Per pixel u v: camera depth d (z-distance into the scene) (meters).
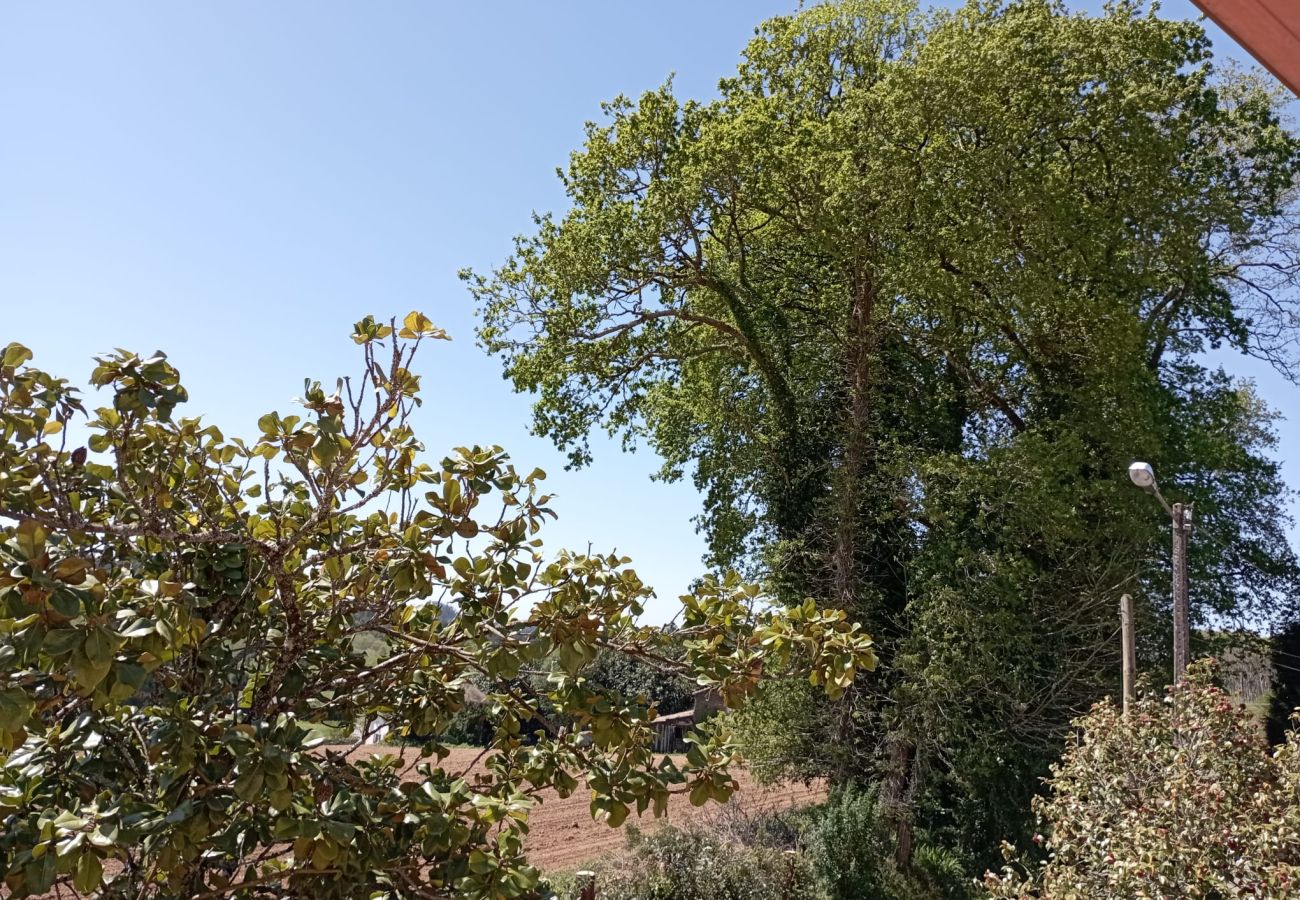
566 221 21.89
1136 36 19.75
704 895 14.50
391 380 3.92
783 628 4.57
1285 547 27.11
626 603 4.48
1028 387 22.31
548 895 3.88
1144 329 21.62
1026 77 19.23
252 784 3.11
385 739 4.80
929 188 18.61
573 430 22.95
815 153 20.28
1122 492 19.14
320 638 4.27
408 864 3.71
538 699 4.90
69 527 3.27
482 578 4.16
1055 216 18.34
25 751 3.41
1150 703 9.93
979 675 17.69
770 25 23.34
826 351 22.25
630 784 4.15
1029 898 9.26
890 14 23.56
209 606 4.01
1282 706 26.42
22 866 2.94
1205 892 7.45
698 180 20.00
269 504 4.23
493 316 22.17
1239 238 23.98
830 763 19.33
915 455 19.70
